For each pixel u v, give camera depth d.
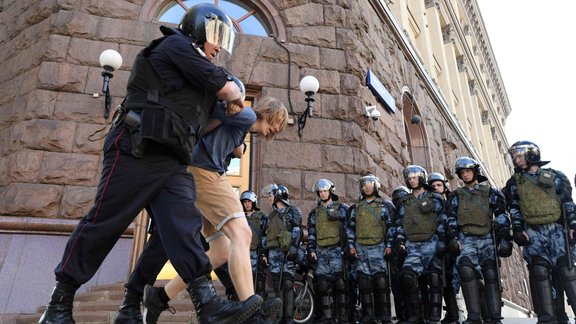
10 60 7.73
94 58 7.28
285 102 7.67
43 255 5.92
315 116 7.70
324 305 5.38
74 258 1.79
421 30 17.53
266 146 7.28
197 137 1.99
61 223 6.11
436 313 5.05
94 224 1.82
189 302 5.30
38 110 6.76
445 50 22.47
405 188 6.36
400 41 11.71
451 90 19.31
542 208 4.54
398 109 10.27
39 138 6.59
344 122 7.82
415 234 5.31
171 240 1.89
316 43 8.32
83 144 6.69
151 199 1.94
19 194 6.21
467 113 23.41
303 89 7.30
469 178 5.23
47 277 5.80
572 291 4.25
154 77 1.88
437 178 6.11
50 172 6.42
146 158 1.85
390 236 5.38
